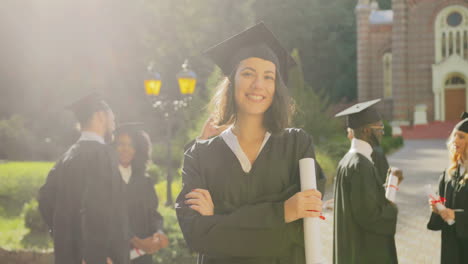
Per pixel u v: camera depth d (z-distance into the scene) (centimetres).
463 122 385
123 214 326
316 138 1598
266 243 170
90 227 308
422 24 3797
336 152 1427
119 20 3812
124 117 3675
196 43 3491
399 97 3788
